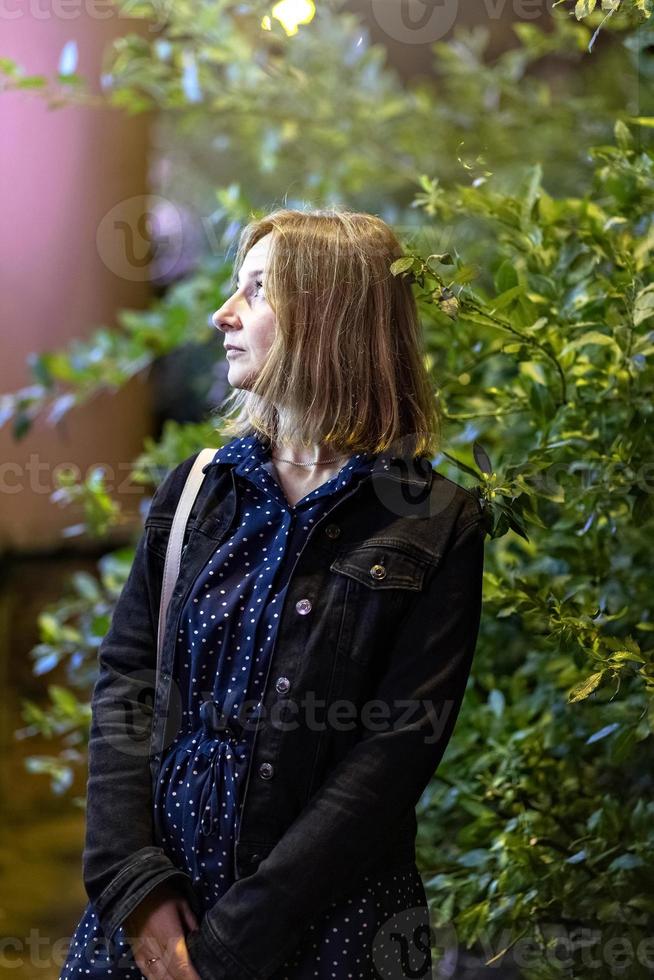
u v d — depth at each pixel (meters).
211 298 4.63
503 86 4.95
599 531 3.01
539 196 2.94
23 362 9.62
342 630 2.04
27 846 4.91
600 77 5.66
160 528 2.26
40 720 4.28
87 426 10.07
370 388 2.16
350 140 5.51
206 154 11.75
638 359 2.58
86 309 9.95
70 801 5.38
